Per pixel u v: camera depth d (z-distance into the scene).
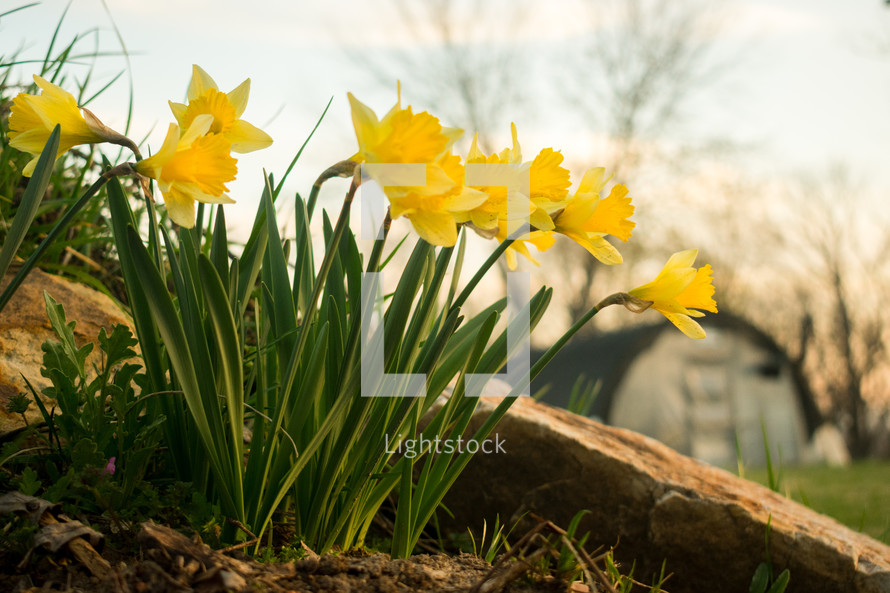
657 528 1.03
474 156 0.68
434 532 1.10
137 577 0.59
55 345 0.75
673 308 0.71
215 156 0.63
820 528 1.09
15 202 1.22
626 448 1.18
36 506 0.66
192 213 0.64
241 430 0.71
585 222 0.69
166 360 0.85
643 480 1.05
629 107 9.97
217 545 0.70
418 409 0.78
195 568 0.60
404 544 0.75
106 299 1.10
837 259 12.30
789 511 1.15
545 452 1.07
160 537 0.62
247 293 0.77
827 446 10.55
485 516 1.08
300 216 0.82
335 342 0.75
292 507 0.87
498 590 0.65
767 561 1.00
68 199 1.18
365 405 0.70
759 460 9.91
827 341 13.58
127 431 0.80
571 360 9.87
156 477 0.85
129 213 0.72
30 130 0.65
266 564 0.65
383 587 0.64
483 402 1.10
